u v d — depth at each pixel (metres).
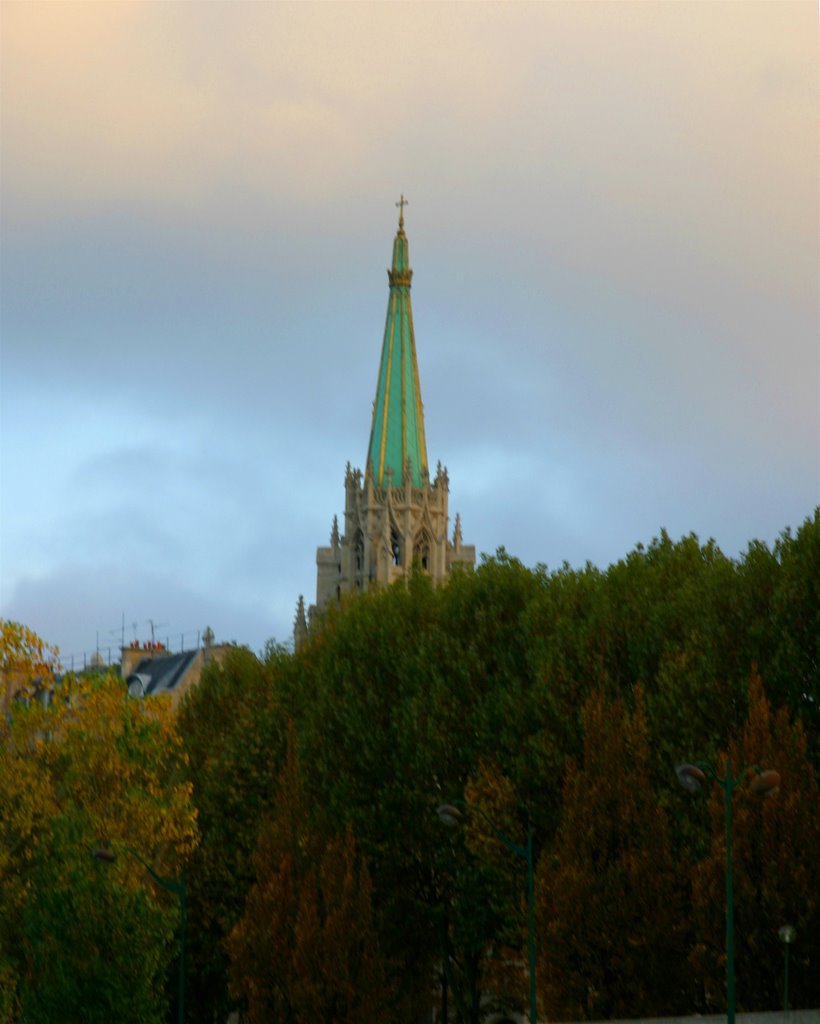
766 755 108.06
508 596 152.00
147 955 121.44
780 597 125.12
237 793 157.50
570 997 109.38
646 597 137.25
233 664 178.50
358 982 127.75
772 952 106.62
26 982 124.50
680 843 119.25
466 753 142.25
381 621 158.25
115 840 131.38
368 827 145.25
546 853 120.81
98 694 140.25
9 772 132.00
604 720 114.44
